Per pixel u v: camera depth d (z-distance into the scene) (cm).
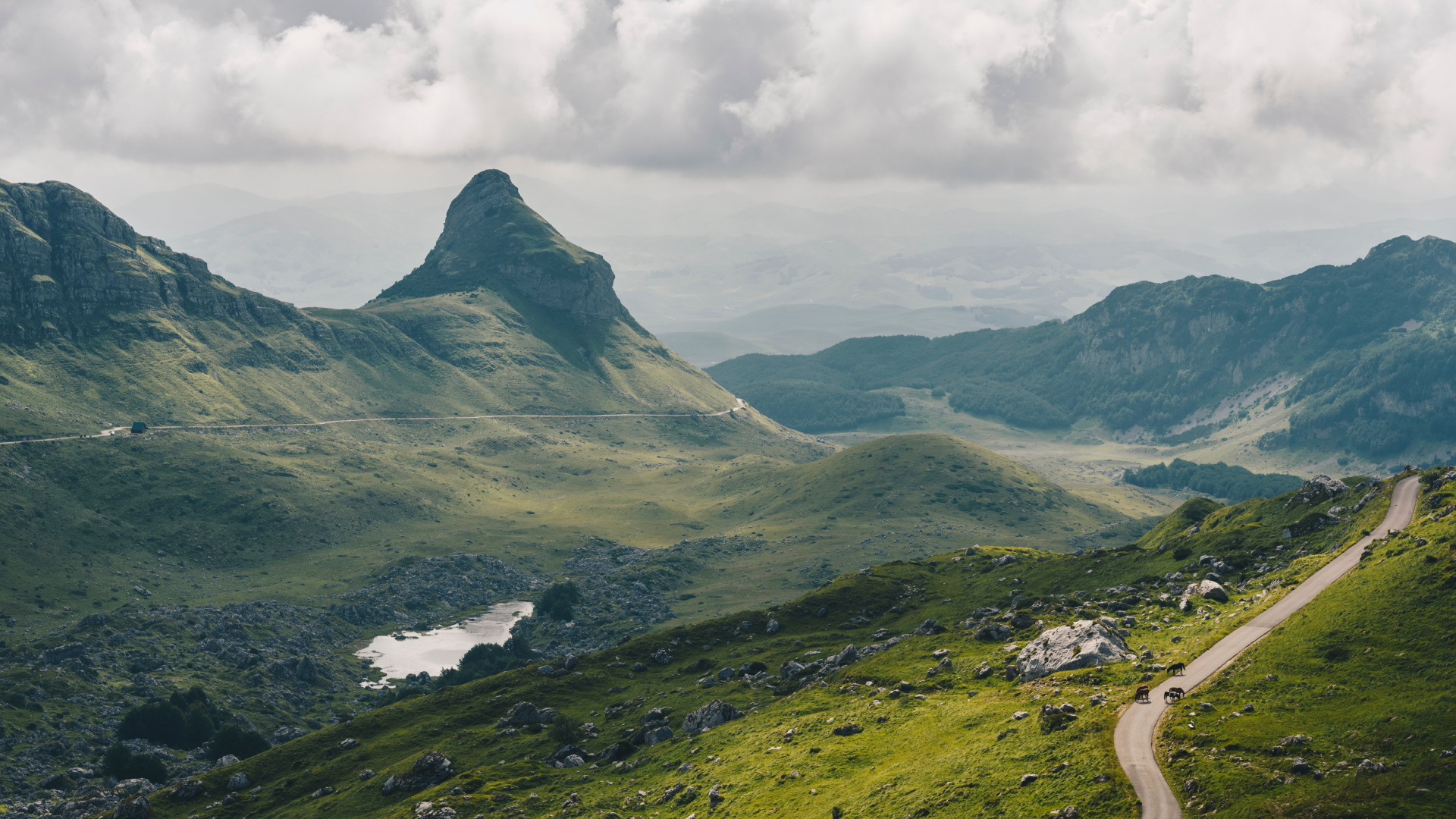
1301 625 9631
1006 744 8662
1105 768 7469
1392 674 7969
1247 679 8725
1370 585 9875
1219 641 10019
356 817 11938
